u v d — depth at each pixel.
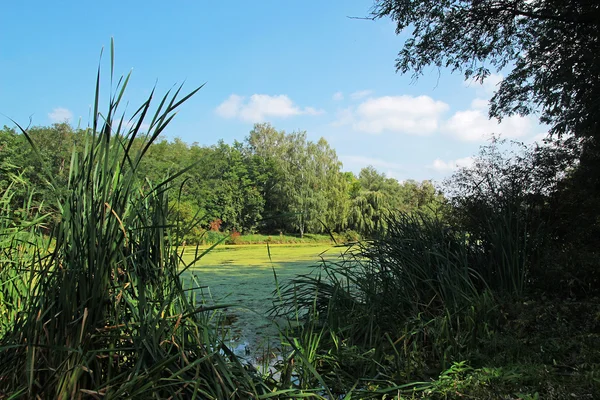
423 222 4.84
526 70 7.45
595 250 4.55
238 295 6.42
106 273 2.14
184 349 2.37
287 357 3.16
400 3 7.52
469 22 7.82
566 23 6.07
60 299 2.02
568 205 4.93
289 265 11.74
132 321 2.29
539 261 4.27
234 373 2.42
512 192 4.96
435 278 4.09
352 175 68.19
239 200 42.56
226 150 47.38
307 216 40.41
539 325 3.29
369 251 4.51
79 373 1.95
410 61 8.50
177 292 2.43
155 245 2.62
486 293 3.69
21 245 3.04
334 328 3.69
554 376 2.54
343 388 2.74
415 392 2.61
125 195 2.23
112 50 2.08
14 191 3.07
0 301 2.70
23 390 1.90
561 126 5.36
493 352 3.04
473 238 4.75
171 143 52.16
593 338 2.90
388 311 3.83
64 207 2.14
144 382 2.02
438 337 3.24
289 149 46.81
